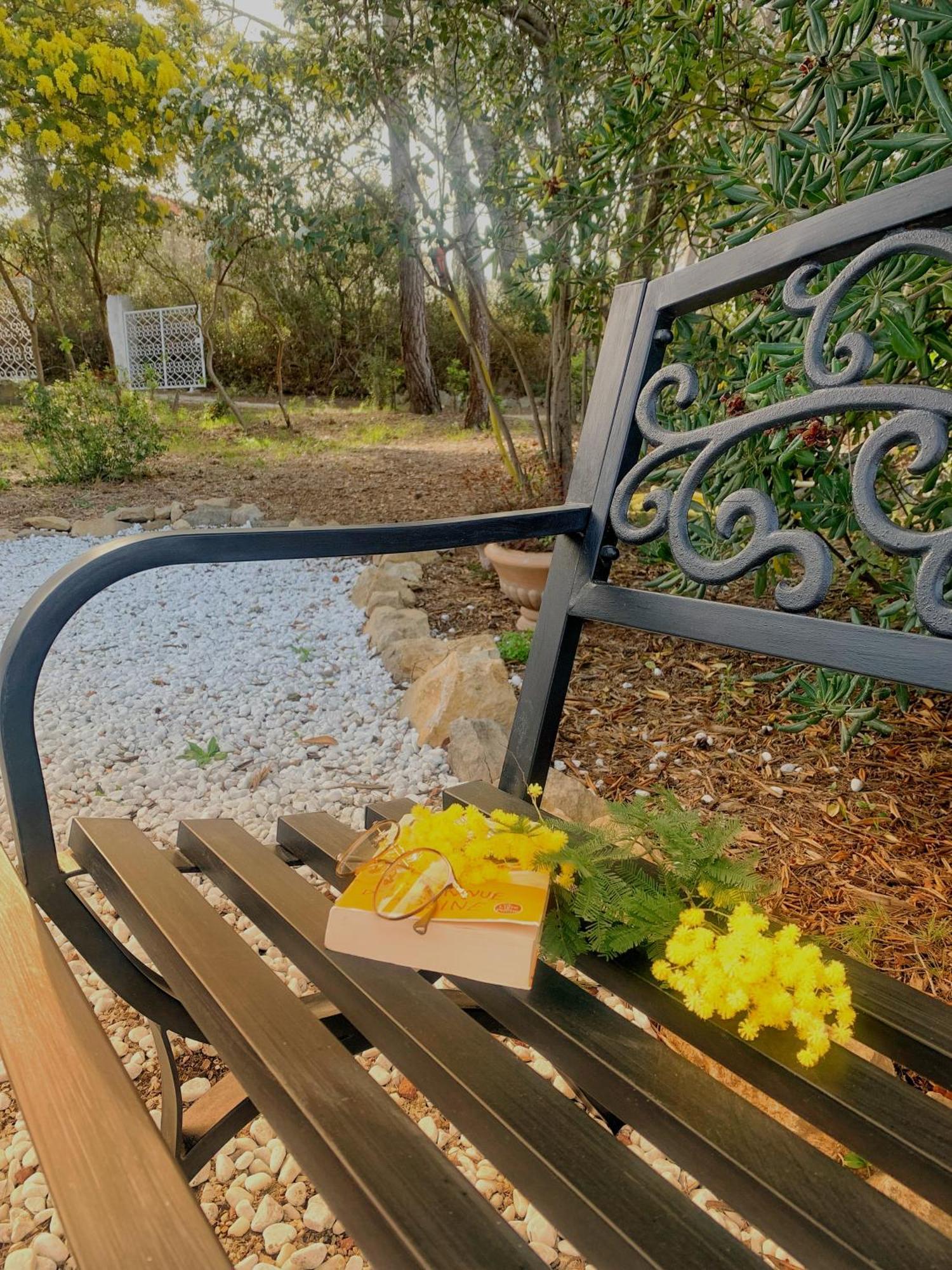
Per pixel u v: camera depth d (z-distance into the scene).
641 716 2.67
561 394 4.27
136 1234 0.49
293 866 1.09
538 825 0.91
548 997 0.77
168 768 2.49
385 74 3.80
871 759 2.27
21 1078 0.62
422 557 4.66
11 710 0.89
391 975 0.78
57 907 0.90
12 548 5.07
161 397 12.83
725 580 0.96
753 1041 0.71
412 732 2.68
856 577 2.15
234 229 5.64
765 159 1.99
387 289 13.60
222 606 4.10
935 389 0.80
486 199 3.66
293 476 7.17
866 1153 0.62
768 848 1.92
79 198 10.66
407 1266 0.49
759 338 2.08
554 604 1.16
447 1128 1.30
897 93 1.59
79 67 8.04
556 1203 0.56
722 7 2.21
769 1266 0.51
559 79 3.33
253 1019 0.71
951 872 1.77
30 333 10.52
